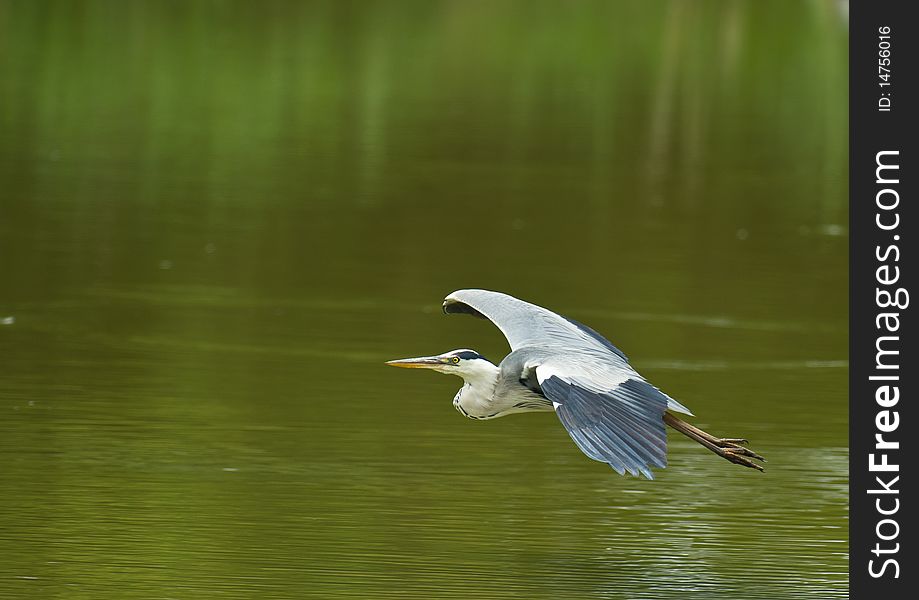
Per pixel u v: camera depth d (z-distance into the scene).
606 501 11.48
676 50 38.78
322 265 19.27
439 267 19.45
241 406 13.61
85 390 13.92
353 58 35.31
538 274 19.25
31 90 30.06
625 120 30.59
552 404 8.36
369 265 19.38
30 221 20.72
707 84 34.94
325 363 15.15
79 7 39.19
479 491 11.64
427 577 9.87
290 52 35.38
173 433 12.80
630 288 18.78
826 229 22.67
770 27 42.41
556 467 12.26
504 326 8.94
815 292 18.95
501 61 36.16
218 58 34.31
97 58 33.53
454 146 27.39
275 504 11.19
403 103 31.00
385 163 25.73
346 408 13.69
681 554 10.47
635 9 44.50
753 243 21.58
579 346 8.67
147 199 22.42
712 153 28.05
